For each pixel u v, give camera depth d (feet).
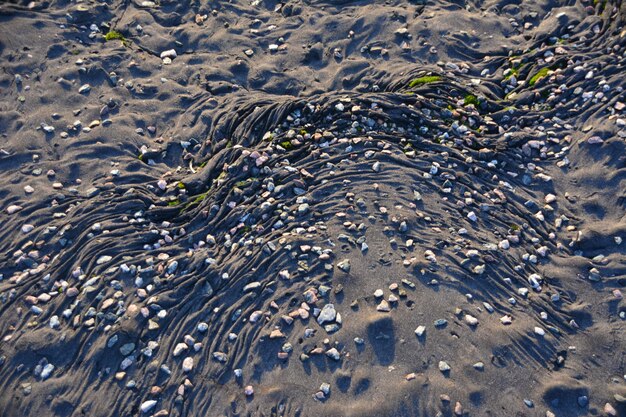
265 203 21.53
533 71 25.79
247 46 28.53
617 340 18.24
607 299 19.24
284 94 26.66
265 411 16.90
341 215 20.94
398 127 24.17
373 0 30.09
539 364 17.69
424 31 27.99
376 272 19.29
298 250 20.11
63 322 19.17
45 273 20.42
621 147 22.29
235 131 24.52
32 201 22.54
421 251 19.92
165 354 18.21
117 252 20.83
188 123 25.34
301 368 17.53
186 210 22.33
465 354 17.49
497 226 21.13
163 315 18.93
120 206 22.08
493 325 18.22
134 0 30.55
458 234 20.62
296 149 23.48
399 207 21.20
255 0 30.78
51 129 24.94
